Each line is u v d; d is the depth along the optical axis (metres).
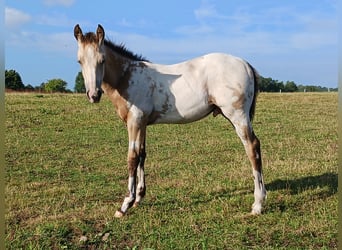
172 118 5.93
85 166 8.98
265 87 52.94
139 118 5.76
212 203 6.12
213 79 5.79
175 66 5.99
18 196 6.62
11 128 13.24
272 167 8.30
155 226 5.22
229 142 11.73
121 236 4.91
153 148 10.95
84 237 4.80
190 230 5.06
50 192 6.86
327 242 4.61
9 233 4.90
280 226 5.11
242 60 5.98
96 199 6.55
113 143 11.60
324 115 17.84
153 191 6.88
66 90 43.56
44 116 15.64
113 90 5.79
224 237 4.81
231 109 5.73
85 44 5.33
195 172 8.23
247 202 6.09
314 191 6.50
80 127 14.05
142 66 5.88
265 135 12.87
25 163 9.10
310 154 9.79
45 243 4.64
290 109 19.98
